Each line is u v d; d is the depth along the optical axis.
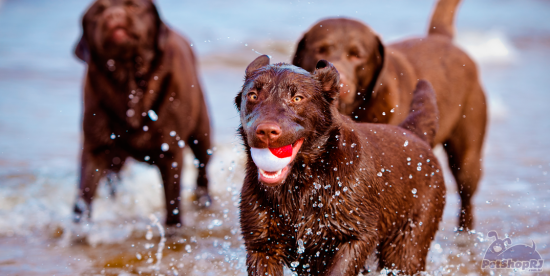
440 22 10.03
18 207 8.62
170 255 7.09
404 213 5.55
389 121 8.01
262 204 4.82
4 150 11.24
